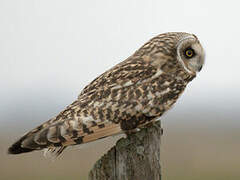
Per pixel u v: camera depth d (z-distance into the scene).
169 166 40.06
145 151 10.54
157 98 11.83
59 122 10.88
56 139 10.62
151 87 11.91
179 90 12.32
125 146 10.51
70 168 38.50
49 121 11.03
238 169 38.81
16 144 10.40
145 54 12.52
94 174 10.61
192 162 41.44
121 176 10.46
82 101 11.44
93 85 11.93
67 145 10.77
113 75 11.94
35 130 10.73
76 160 40.50
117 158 10.51
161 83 12.08
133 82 11.84
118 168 10.48
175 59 12.59
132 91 11.69
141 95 11.70
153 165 10.55
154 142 10.62
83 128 10.98
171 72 12.43
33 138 10.45
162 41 12.72
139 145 10.54
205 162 41.53
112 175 10.50
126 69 12.07
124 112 11.41
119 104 11.44
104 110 11.30
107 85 11.72
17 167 39.75
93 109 11.27
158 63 12.37
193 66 12.89
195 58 12.95
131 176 10.48
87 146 11.36
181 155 44.84
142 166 10.50
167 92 12.03
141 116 11.56
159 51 12.53
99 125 11.17
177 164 40.78
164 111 11.90
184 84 12.56
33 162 41.31
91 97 11.50
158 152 10.64
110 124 11.28
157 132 10.70
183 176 36.78
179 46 12.71
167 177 36.50
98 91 11.59
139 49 12.87
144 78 12.00
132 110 11.47
